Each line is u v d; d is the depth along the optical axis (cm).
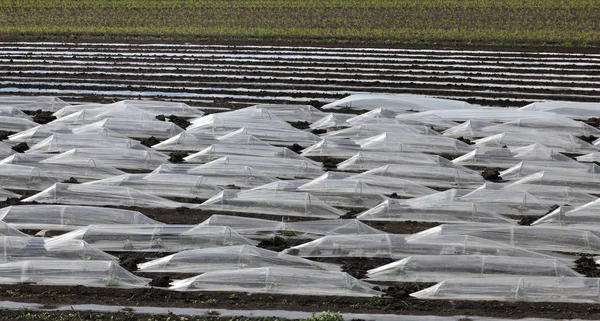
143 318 2134
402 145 3356
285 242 2619
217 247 2489
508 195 2897
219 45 4844
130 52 4719
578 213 2770
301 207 2831
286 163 3184
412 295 2295
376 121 3600
